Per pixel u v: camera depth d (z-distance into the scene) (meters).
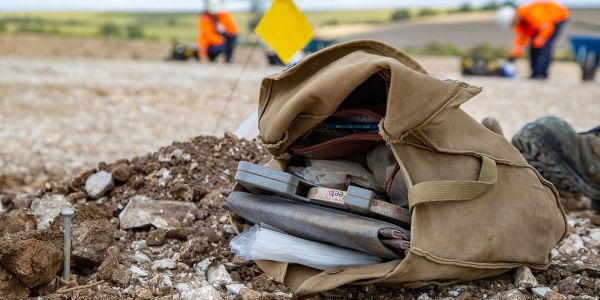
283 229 3.40
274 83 3.44
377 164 3.37
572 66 29.36
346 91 3.09
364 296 3.26
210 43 22.28
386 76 3.06
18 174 6.55
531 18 17.69
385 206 3.16
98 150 7.95
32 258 3.09
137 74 15.85
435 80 3.01
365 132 3.38
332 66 3.27
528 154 4.61
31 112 10.28
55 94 11.91
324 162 3.43
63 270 3.34
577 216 4.79
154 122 9.86
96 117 10.09
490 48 35.66
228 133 4.83
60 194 4.45
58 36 34.16
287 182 3.29
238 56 27.86
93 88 12.55
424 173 3.14
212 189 4.36
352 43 3.29
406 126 2.99
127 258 3.61
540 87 15.17
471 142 3.31
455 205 3.12
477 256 3.14
